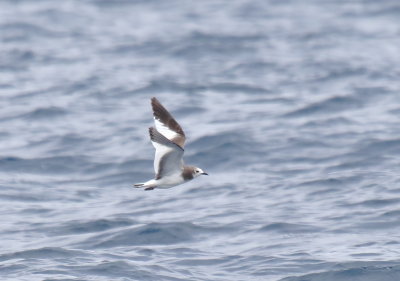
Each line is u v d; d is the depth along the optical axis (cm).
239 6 5534
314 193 2198
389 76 3634
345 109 3105
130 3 5678
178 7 5556
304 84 3575
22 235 1973
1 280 1683
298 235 1903
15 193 2292
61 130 2902
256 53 4234
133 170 2484
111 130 2895
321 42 4450
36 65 4025
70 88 3534
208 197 2216
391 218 1972
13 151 2678
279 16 5206
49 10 5325
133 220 2036
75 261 1775
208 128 2880
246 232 1938
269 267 1731
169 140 1467
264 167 2472
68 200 2245
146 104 3281
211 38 4556
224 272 1719
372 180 2269
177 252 1831
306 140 2680
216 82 3631
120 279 1672
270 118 2997
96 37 4666
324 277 1684
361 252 1788
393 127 2812
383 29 4759
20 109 3181
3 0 5644
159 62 4100
